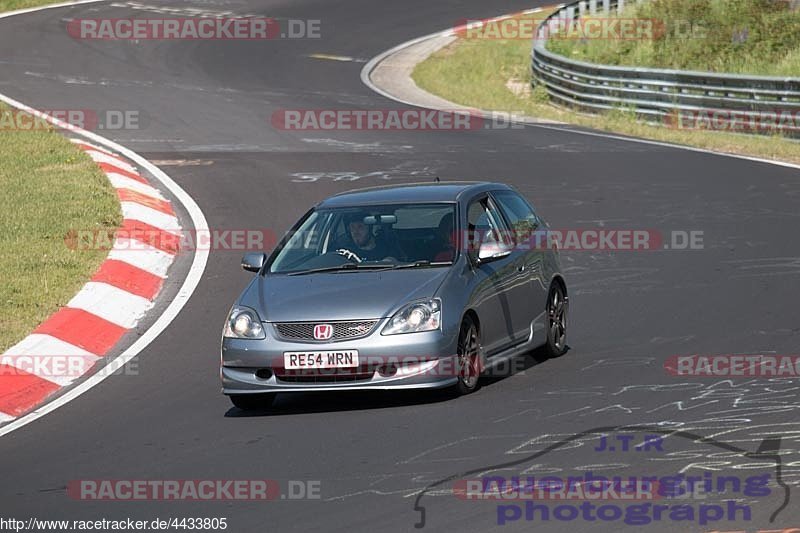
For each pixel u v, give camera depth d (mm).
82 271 54719
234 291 53219
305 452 31078
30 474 31266
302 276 37875
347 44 161000
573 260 55844
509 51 159125
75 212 64250
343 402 36969
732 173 75312
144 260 57312
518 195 43375
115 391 40281
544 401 34719
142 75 129000
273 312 36062
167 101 112312
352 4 191625
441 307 35594
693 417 31953
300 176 77688
